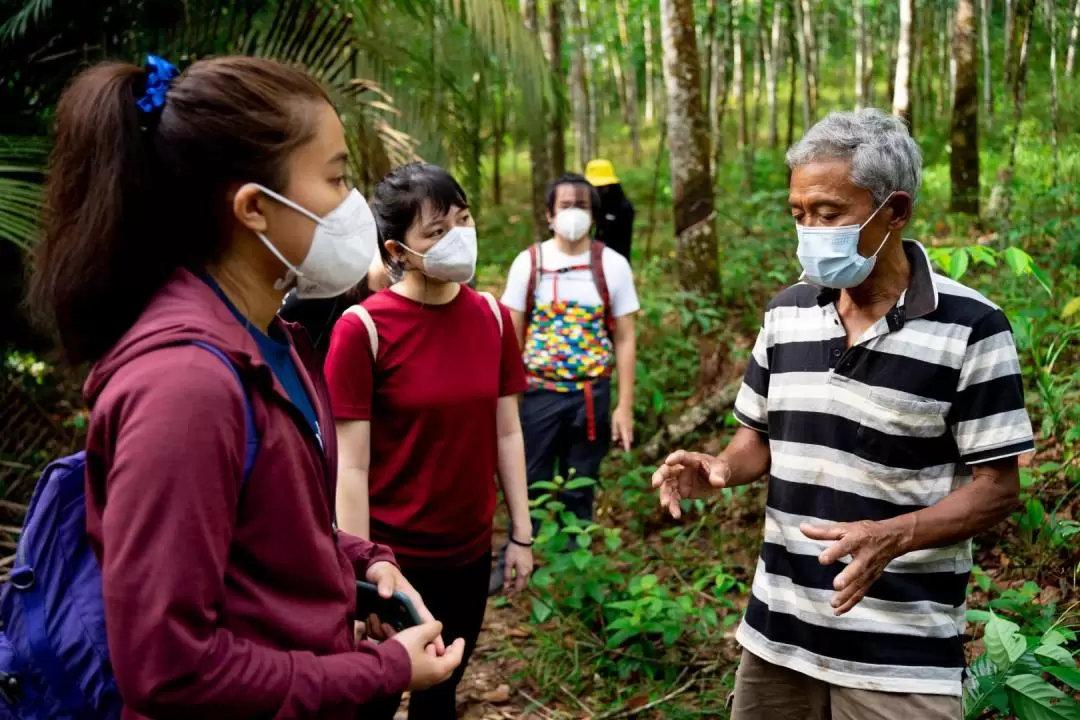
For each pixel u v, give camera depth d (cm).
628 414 414
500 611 376
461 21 546
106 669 113
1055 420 346
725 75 1323
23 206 331
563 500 409
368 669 121
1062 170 796
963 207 909
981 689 193
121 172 112
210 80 115
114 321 117
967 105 917
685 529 401
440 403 226
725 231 913
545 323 405
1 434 407
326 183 122
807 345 194
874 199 177
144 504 102
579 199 394
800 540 193
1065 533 296
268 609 117
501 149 1598
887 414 181
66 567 116
